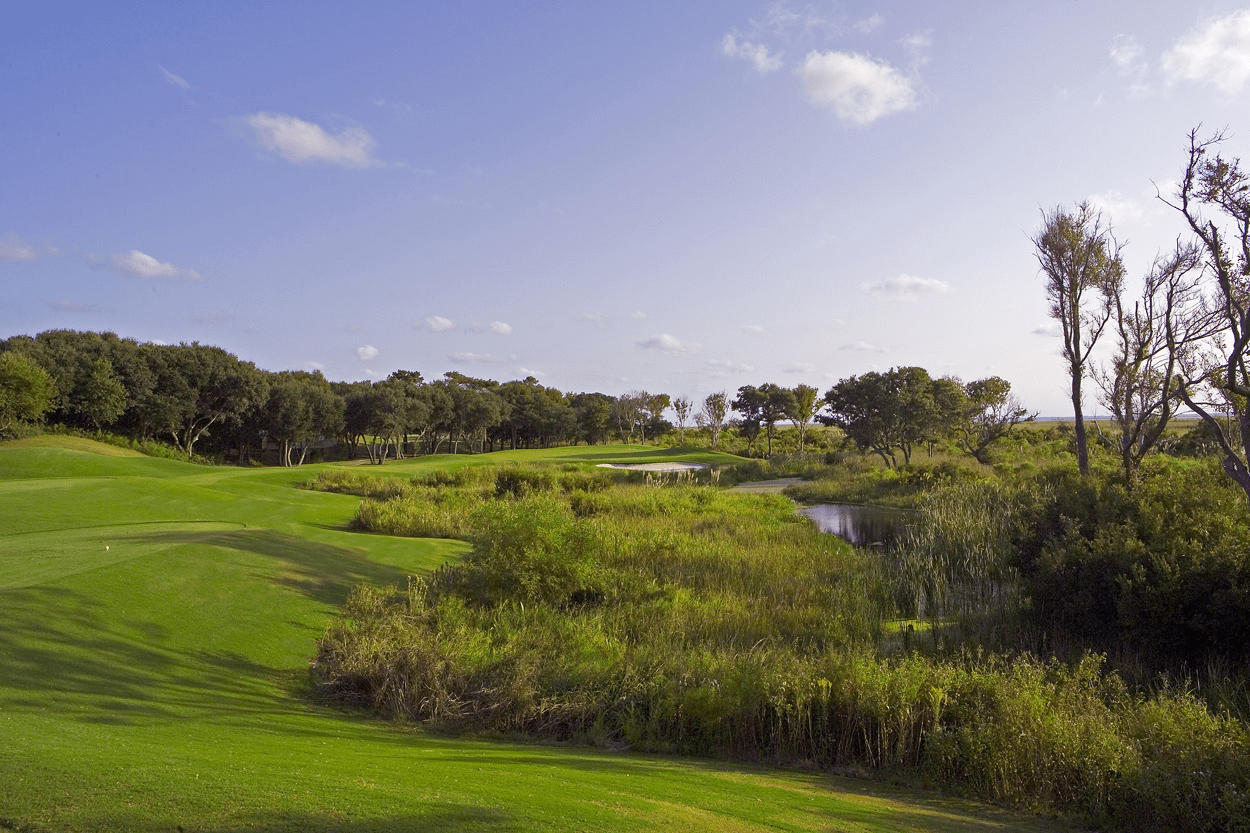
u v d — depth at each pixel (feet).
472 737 23.89
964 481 98.84
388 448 251.39
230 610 30.99
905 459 157.17
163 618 27.86
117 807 10.30
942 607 43.45
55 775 11.51
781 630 36.35
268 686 25.59
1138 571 31.63
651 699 26.02
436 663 27.30
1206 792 18.42
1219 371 33.32
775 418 228.84
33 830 9.39
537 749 22.35
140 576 30.99
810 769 22.81
